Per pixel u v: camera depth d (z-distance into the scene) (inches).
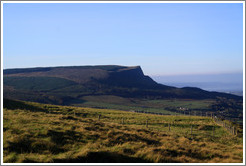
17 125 811.4
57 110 2063.2
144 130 1114.1
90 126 955.3
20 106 1822.1
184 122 1892.2
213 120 2272.4
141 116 2188.7
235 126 1892.2
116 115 2144.4
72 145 714.8
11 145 646.5
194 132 1473.9
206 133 1481.3
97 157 641.0
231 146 1027.3
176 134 1223.5
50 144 690.2
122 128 1080.8
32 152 641.0
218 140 1238.3
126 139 843.4
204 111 7819.9
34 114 1157.1
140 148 741.3
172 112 7588.6
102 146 726.5
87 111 2258.9
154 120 1908.2
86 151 647.8
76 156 627.2
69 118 1151.6
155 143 869.8
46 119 984.3
